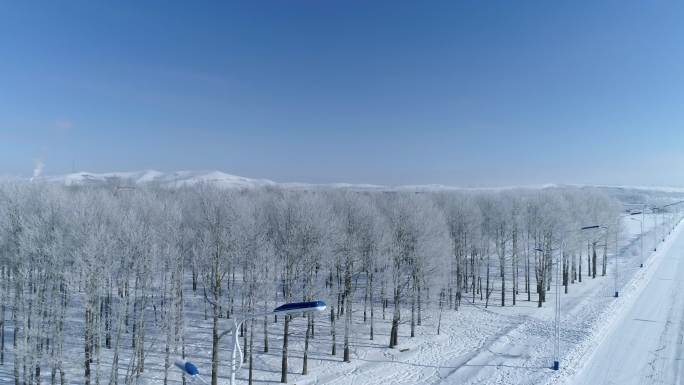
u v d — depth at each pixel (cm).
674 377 3716
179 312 4284
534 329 5353
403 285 5075
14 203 4150
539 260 6988
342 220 5606
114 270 3828
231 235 4134
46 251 3650
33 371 3669
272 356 4575
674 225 15500
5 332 4700
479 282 7050
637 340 4659
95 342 3812
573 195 8994
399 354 4672
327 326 5528
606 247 8562
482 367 4188
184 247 4859
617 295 6575
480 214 7250
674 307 5934
